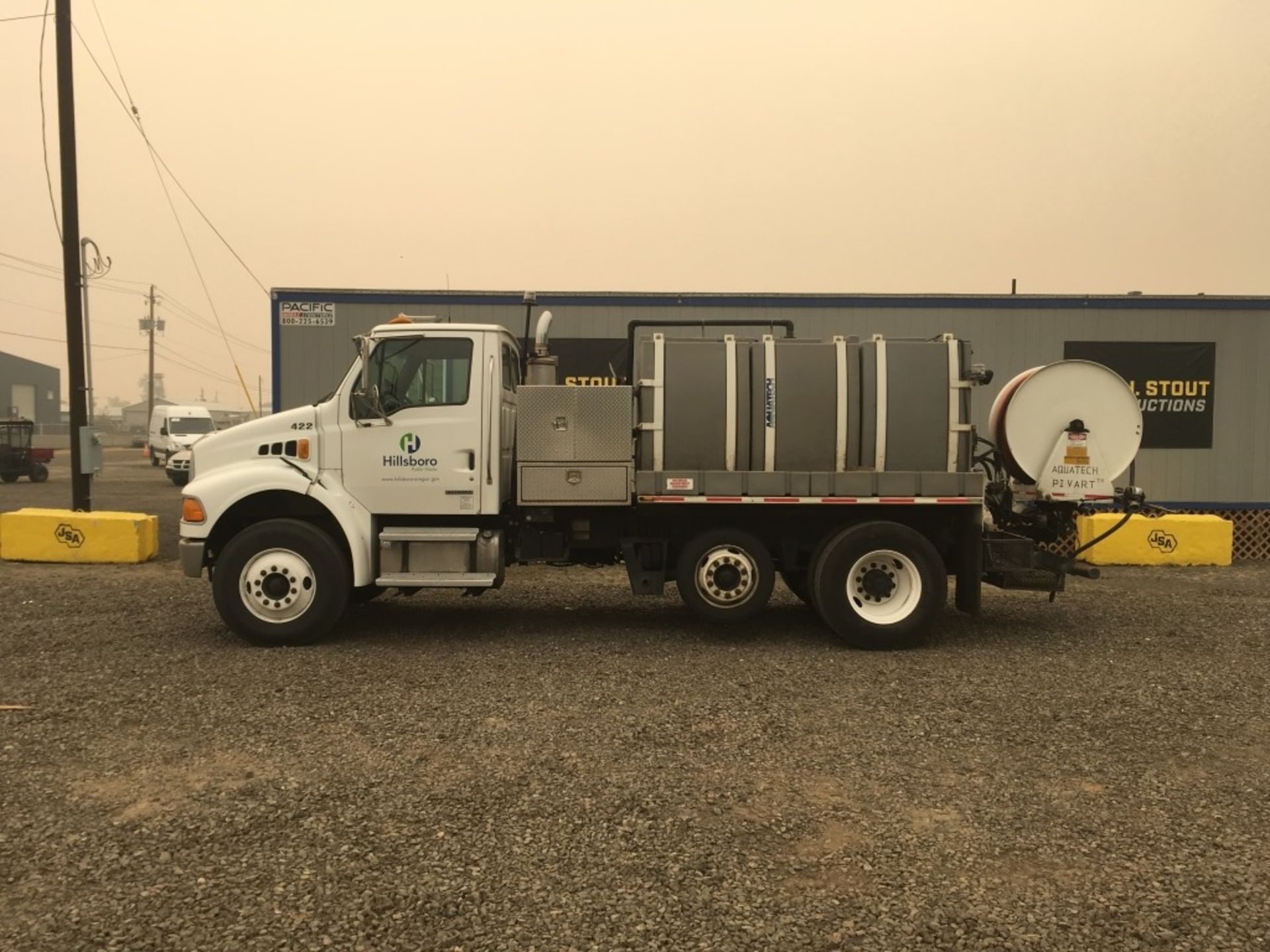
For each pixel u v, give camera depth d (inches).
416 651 276.5
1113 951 115.0
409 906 124.8
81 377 507.2
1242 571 452.1
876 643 282.2
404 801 160.9
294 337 502.0
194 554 281.0
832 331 509.7
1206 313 516.7
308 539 278.1
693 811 157.6
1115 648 287.0
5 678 240.4
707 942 116.6
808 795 165.3
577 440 286.5
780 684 241.9
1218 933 119.4
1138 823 154.0
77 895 126.9
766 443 286.8
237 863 136.9
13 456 1035.3
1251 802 163.3
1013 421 295.4
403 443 285.3
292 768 176.4
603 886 131.0
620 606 356.2
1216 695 232.1
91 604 344.8
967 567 293.9
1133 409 297.0
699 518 301.4
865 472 285.7
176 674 245.8
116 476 1175.0
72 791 164.2
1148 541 466.0
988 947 115.7
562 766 178.5
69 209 506.6
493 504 287.3
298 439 286.7
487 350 287.3
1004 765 181.2
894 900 127.6
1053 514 304.8
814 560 294.8
